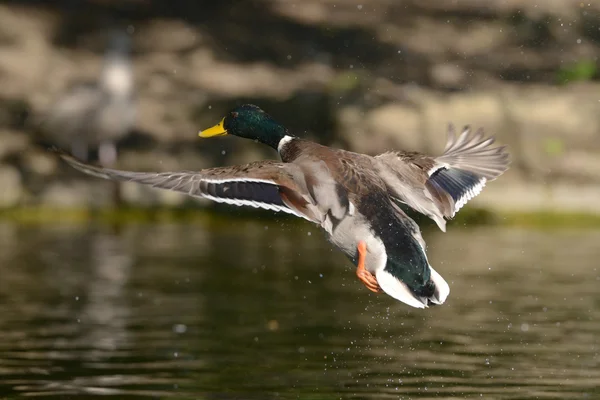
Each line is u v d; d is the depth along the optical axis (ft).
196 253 43.42
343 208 18.74
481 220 51.39
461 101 54.29
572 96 56.18
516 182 52.42
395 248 18.53
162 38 69.46
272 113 55.21
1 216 52.49
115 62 50.60
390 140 53.01
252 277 37.55
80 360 24.82
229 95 60.64
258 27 71.51
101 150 51.21
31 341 26.91
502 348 26.12
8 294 33.83
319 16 72.69
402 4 73.10
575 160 52.70
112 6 72.90
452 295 33.68
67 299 33.04
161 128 56.70
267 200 18.44
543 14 68.39
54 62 64.18
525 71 63.05
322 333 28.04
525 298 33.06
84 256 42.22
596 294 33.78
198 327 28.81
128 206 53.67
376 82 61.16
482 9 70.38
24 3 71.05
